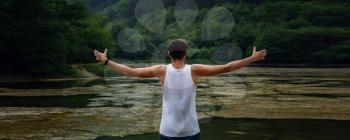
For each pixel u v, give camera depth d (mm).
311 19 122938
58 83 44031
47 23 53344
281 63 108562
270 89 35312
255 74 61656
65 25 59531
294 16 128000
